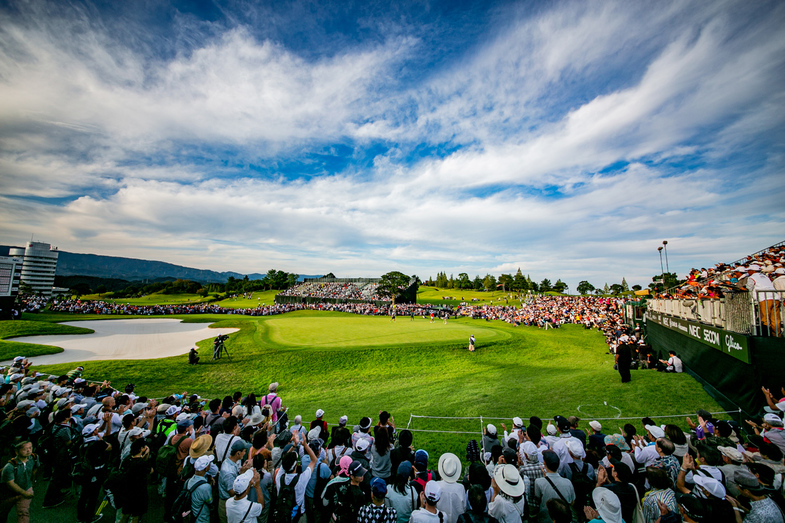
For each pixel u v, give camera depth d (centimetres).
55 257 17488
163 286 14750
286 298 9044
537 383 1936
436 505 521
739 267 1984
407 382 2292
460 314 6172
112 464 686
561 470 628
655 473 505
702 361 1576
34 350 2880
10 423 843
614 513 466
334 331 3984
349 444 821
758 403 1114
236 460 622
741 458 588
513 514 484
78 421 846
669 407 1347
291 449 736
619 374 1845
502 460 613
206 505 571
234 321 5131
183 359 2830
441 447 1169
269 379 2411
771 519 463
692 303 1727
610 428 1227
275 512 600
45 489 830
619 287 12925
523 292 13738
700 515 446
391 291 8556
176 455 699
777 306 1119
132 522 638
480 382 2138
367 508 500
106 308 6362
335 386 2259
